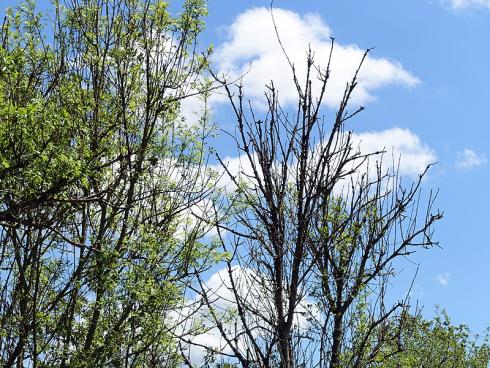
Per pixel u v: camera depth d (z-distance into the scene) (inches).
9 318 428.8
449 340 622.2
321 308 402.9
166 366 468.8
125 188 498.9
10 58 349.7
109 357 460.1
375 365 429.7
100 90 481.4
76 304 465.4
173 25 503.8
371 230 416.2
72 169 339.3
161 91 499.5
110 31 498.6
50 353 441.7
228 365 323.3
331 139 309.7
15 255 419.5
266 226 314.5
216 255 490.0
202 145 527.5
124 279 463.2
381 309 421.4
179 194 516.4
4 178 331.9
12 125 327.0
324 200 314.5
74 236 466.6
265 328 308.7
